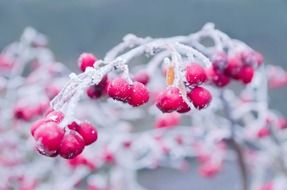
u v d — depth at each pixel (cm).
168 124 73
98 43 150
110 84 43
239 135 68
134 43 50
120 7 152
